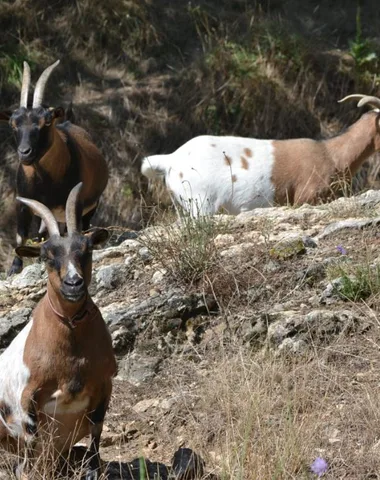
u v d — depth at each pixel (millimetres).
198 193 32594
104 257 23719
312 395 17312
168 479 15258
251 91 48281
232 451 15719
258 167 32781
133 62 50719
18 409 15086
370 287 19906
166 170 33562
